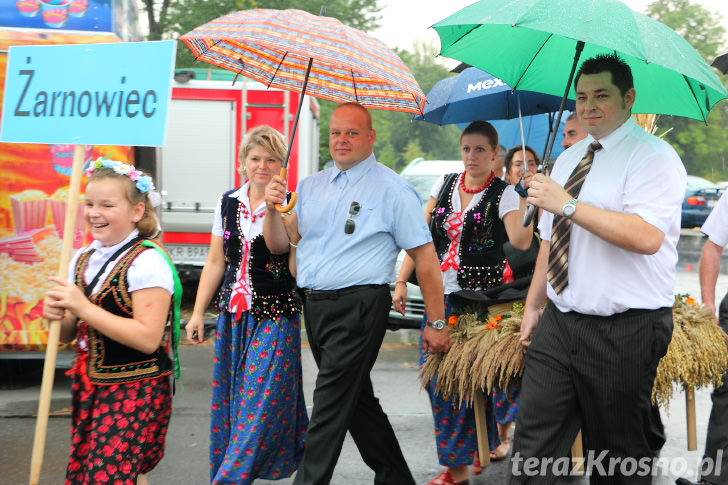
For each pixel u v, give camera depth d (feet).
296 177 31.58
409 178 33.12
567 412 10.09
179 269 31.94
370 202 11.60
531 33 11.87
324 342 11.57
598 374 9.80
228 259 12.73
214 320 28.60
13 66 9.55
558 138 19.99
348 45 10.26
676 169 9.66
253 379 12.26
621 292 9.66
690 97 11.26
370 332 11.41
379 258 11.56
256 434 12.05
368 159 11.86
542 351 10.20
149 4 58.18
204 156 31.58
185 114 31.48
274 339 12.35
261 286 12.37
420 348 14.34
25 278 18.72
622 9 9.36
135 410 9.44
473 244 13.96
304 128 31.71
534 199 9.59
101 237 9.54
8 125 9.54
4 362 22.04
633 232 9.26
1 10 18.11
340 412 11.34
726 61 15.24
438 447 13.91
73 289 8.99
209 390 20.11
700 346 12.51
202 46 12.45
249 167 12.59
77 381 9.66
